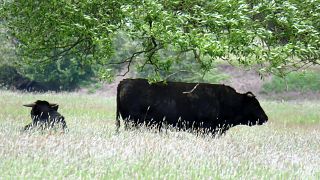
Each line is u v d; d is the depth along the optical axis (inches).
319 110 4185.5
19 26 2126.0
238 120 2144.4
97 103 3801.7
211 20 1605.6
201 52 1562.5
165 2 1742.1
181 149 1465.3
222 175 1200.2
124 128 2005.4
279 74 1712.6
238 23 1624.0
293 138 2090.3
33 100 3853.3
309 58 1740.9
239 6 1665.8
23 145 1349.7
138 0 1704.0
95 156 1288.1
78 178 1073.5
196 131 2038.6
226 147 1581.0
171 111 2021.4
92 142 1456.7
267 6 1681.8
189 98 2038.6
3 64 5393.7
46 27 2020.2
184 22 1699.1
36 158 1214.9
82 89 6486.2
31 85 6756.9
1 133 1550.2
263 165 1382.9
